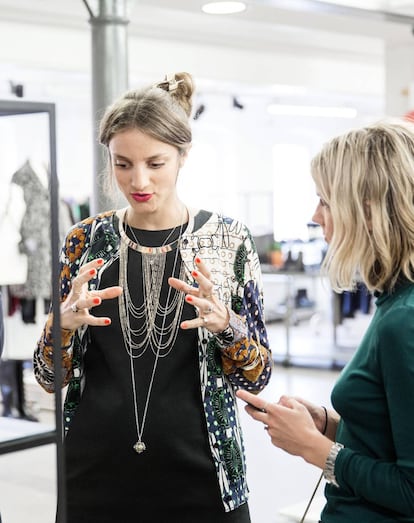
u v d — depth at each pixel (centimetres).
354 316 951
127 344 204
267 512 450
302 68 980
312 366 874
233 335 196
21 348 156
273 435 166
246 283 212
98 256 212
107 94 444
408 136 156
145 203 201
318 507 332
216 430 203
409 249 154
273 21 682
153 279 208
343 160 157
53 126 145
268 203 1391
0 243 150
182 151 205
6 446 139
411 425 146
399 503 148
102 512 205
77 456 204
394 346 148
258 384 212
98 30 444
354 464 155
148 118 195
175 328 204
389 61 809
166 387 203
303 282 1327
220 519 203
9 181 150
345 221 156
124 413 202
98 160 385
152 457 201
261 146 1382
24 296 154
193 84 214
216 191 1337
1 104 138
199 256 210
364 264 157
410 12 600
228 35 838
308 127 1420
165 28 796
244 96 1187
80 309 188
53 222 146
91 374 208
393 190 153
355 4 554
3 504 152
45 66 779
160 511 204
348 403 159
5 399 152
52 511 151
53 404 146
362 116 1417
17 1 659
